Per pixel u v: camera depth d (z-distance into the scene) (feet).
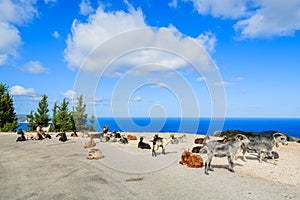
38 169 32.04
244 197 20.90
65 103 119.75
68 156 42.63
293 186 24.32
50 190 22.91
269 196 21.21
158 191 22.49
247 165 35.50
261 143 37.32
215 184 24.90
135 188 23.45
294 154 45.98
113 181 26.00
